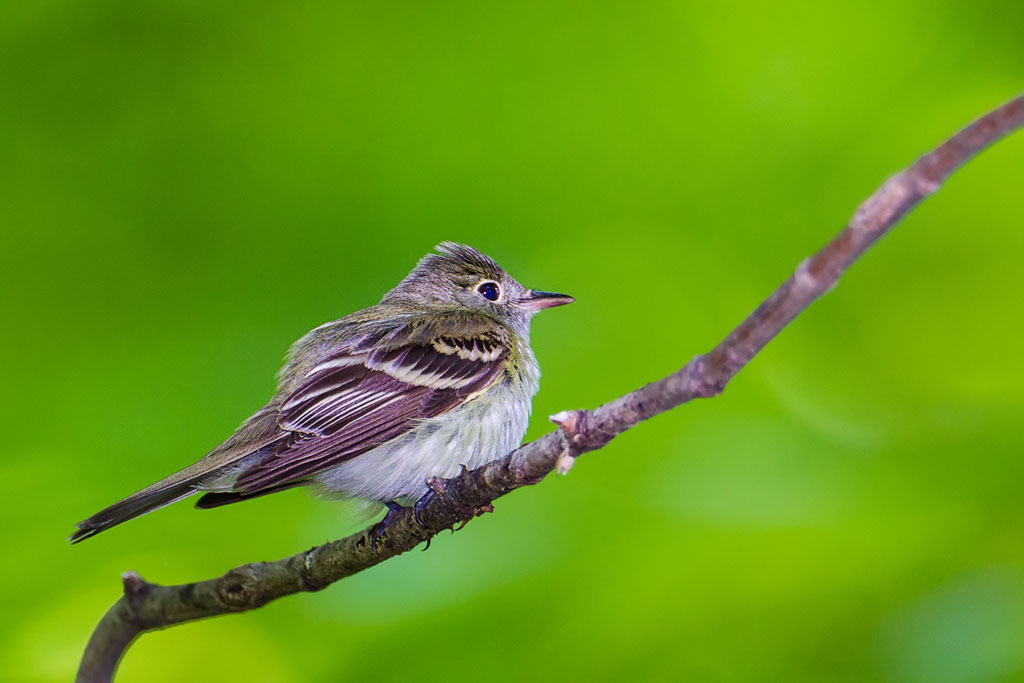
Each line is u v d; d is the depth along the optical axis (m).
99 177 11.59
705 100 12.05
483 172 12.16
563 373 12.02
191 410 10.95
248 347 11.30
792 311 4.71
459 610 9.59
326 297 11.67
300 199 11.86
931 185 4.26
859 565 9.82
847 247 4.47
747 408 11.20
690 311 12.20
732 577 9.75
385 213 11.98
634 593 9.69
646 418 5.68
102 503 10.29
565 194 12.23
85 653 7.60
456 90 12.02
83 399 10.87
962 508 10.09
